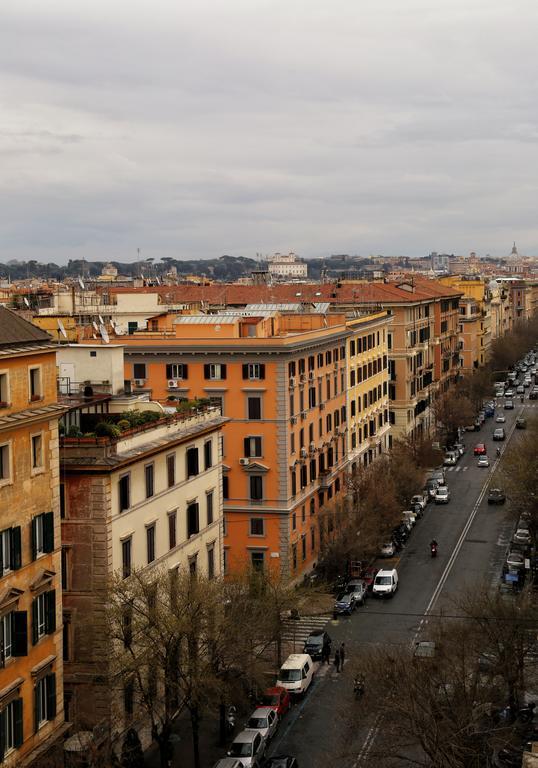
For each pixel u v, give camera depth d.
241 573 67.94
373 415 127.12
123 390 66.38
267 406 87.12
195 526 66.31
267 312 103.94
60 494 53.50
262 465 87.00
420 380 158.12
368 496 98.50
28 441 46.56
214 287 165.75
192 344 87.69
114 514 54.47
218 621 54.94
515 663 56.56
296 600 66.75
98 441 53.50
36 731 46.84
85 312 125.50
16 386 45.62
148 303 131.00
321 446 99.94
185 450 64.75
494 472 125.56
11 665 44.75
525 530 100.50
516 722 54.66
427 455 136.00
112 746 51.16
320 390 100.25
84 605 53.75
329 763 52.38
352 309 146.12
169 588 54.75
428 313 168.88
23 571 45.91
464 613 71.88
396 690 50.28
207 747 58.34
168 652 51.97
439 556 97.38
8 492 44.75
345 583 88.44
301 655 68.06
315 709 63.09
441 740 47.19
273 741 58.34
